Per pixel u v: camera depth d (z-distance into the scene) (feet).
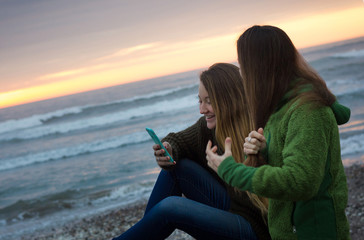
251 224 7.18
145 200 37.29
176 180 8.27
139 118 105.91
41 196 45.09
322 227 5.36
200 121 8.68
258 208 7.23
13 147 96.22
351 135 46.80
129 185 43.68
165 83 233.14
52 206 40.27
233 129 7.31
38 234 32.60
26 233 33.37
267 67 5.57
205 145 8.47
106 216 34.27
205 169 8.44
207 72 7.55
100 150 73.41
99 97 207.31
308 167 4.85
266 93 5.58
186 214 6.84
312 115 5.01
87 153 73.00
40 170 65.00
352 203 25.32
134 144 73.05
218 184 8.01
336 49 249.14
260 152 5.56
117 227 30.71
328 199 5.35
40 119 123.34
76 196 42.96
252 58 5.65
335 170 5.36
